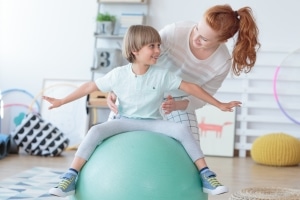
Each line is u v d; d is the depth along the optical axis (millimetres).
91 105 5250
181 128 2135
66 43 5570
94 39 5520
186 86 2227
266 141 4734
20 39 5621
